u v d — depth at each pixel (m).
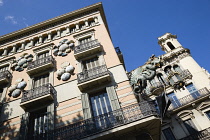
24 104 11.41
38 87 12.34
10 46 17.70
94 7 18.86
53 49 15.96
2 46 17.94
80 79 11.96
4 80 13.96
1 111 12.12
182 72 23.28
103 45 14.71
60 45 15.97
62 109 11.09
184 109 20.23
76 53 14.00
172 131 19.44
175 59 25.27
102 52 14.05
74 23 17.92
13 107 12.18
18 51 16.92
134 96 10.42
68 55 14.88
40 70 14.13
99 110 10.52
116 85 11.31
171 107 21.09
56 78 13.30
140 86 8.77
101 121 9.36
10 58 16.39
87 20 17.88
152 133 9.09
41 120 11.06
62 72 13.41
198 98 19.78
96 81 11.48
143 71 8.72
